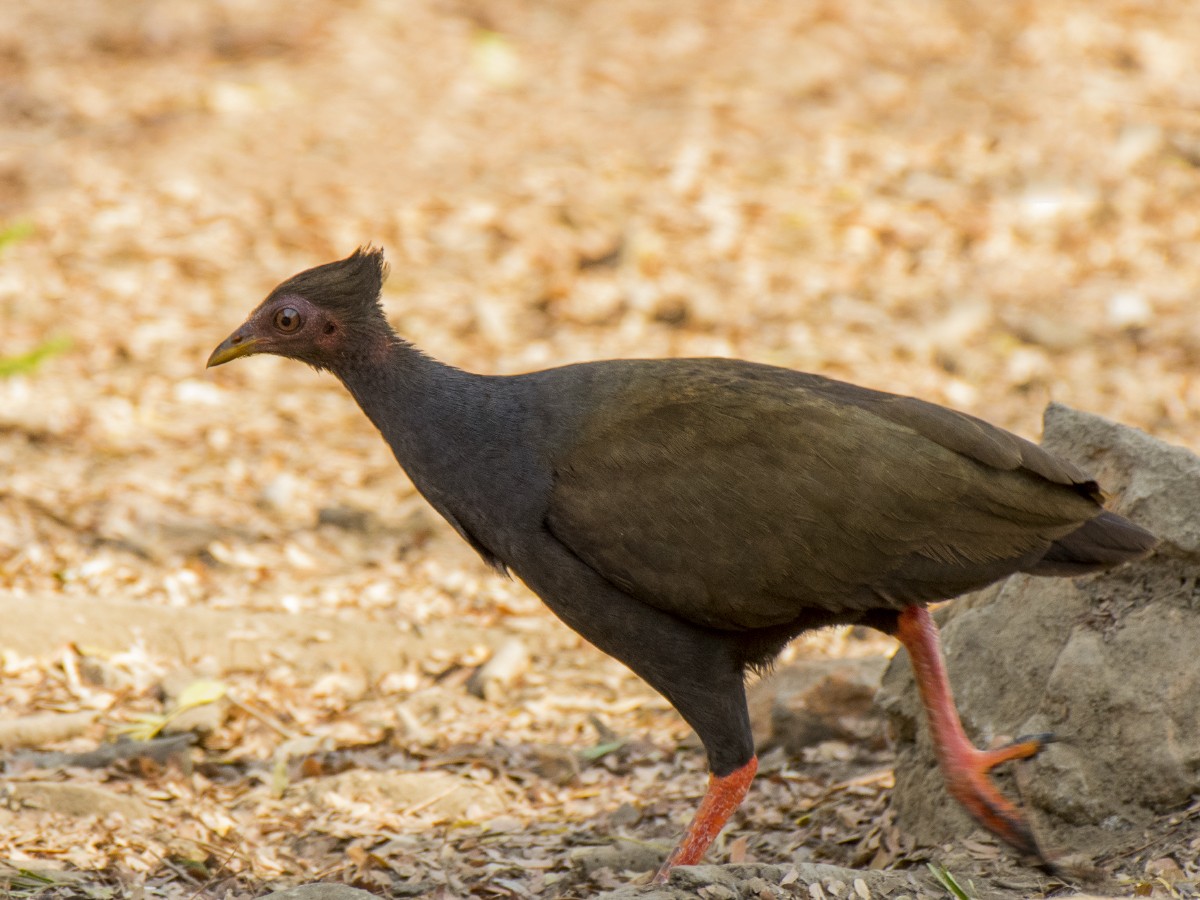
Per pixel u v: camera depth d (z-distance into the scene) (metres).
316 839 8.80
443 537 13.34
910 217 18.69
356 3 25.50
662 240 18.27
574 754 9.89
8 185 19.17
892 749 8.97
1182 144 19.94
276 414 15.39
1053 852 7.32
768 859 8.34
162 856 8.46
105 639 11.22
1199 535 7.51
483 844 8.65
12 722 9.94
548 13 25.36
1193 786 7.23
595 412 7.30
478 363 15.95
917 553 6.97
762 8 25.16
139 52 23.36
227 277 17.55
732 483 7.03
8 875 7.93
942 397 15.25
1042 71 22.36
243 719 10.45
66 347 14.85
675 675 7.33
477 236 18.45
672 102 21.92
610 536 7.13
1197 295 16.91
